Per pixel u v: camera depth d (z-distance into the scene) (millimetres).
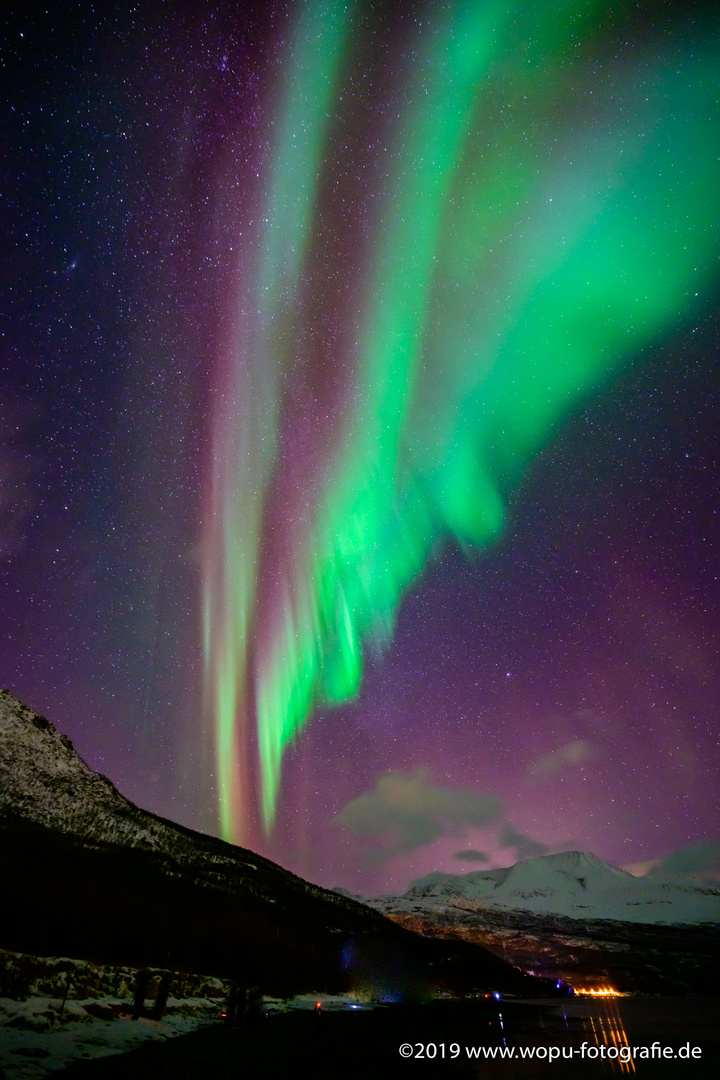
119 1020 24844
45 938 45281
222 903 82438
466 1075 28422
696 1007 98375
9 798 91812
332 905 126500
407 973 96500
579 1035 49062
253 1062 22609
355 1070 24938
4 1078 14578
